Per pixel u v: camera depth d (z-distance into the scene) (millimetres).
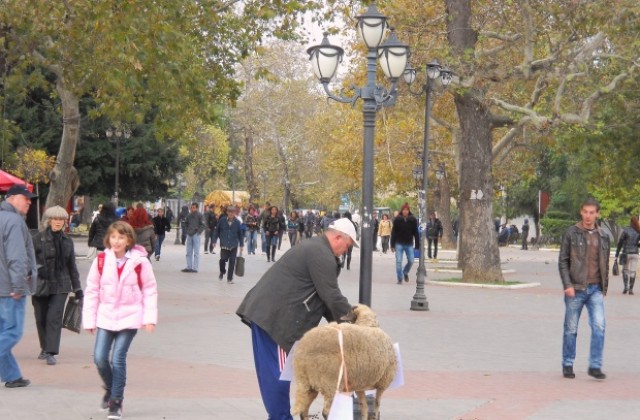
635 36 23562
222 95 22875
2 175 19734
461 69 24203
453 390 9891
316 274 7199
